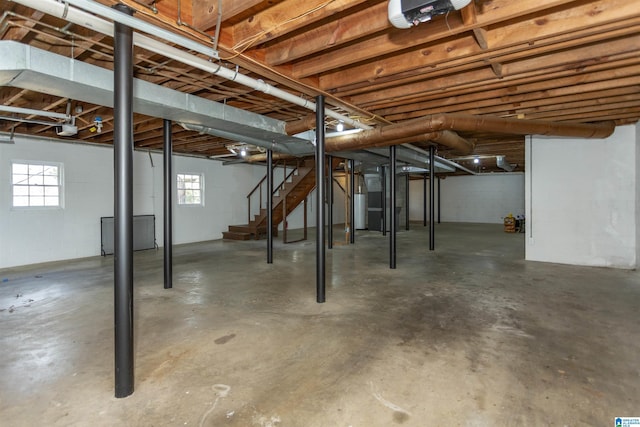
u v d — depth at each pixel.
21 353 2.51
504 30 2.42
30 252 5.84
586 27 2.17
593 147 5.32
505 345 2.58
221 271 5.21
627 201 5.11
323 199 3.61
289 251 7.06
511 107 4.05
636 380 2.08
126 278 1.94
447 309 3.40
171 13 2.18
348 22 2.42
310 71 3.00
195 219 8.55
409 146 6.23
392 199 5.31
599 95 3.57
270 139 4.96
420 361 2.35
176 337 2.77
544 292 3.96
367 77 3.12
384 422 1.72
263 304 3.61
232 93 3.67
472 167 11.59
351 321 3.10
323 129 3.58
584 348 2.52
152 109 3.33
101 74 2.69
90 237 6.59
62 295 3.99
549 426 1.68
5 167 5.57
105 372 2.24
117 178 1.92
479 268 5.29
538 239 5.82
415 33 2.46
